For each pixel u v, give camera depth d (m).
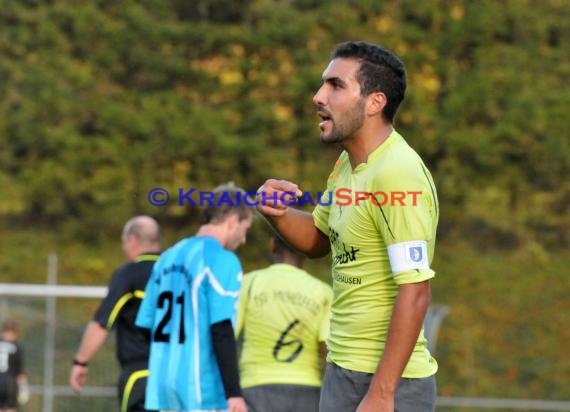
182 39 67.69
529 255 63.44
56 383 42.78
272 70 67.12
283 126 66.19
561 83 67.81
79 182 65.38
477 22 67.44
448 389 53.59
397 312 11.52
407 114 65.69
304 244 13.53
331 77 12.12
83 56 68.56
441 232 65.44
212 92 67.62
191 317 18.39
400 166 11.71
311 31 67.25
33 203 66.12
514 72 67.25
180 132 65.50
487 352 55.75
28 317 47.78
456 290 60.06
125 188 65.62
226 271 18.39
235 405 18.08
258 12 68.12
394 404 12.12
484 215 65.12
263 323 21.70
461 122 66.25
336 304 12.66
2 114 67.06
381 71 12.05
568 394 53.31
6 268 61.41
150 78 67.75
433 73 67.31
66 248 63.84
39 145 66.44
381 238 11.99
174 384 18.30
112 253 63.72
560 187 66.50
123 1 68.56
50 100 66.25
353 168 12.32
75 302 51.66
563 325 57.59
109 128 66.25
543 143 66.00
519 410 52.31
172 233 65.69
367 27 67.75
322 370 24.73
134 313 21.45
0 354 39.28
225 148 64.88
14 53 67.81
